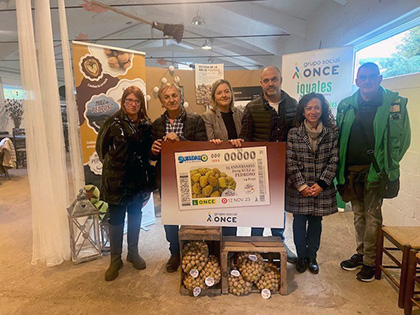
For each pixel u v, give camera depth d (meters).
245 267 1.87
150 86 3.74
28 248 2.59
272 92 2.02
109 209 2.08
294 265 2.21
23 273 2.17
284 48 6.83
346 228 2.89
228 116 2.11
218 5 4.98
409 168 2.49
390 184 1.88
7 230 3.01
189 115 2.03
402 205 2.60
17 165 6.66
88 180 2.65
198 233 1.82
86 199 2.34
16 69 9.35
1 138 6.75
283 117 2.07
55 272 2.18
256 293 1.88
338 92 3.18
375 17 2.79
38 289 1.96
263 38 6.82
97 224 2.35
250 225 1.86
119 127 1.96
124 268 2.21
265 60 9.00
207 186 1.85
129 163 2.01
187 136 1.98
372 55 3.15
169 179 1.87
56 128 2.28
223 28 6.04
